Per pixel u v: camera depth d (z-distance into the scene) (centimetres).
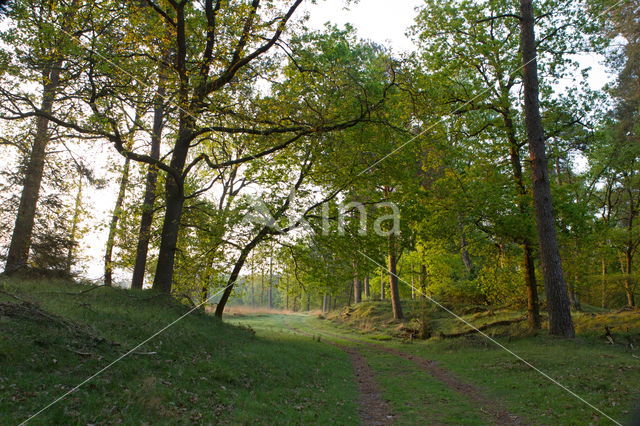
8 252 1661
